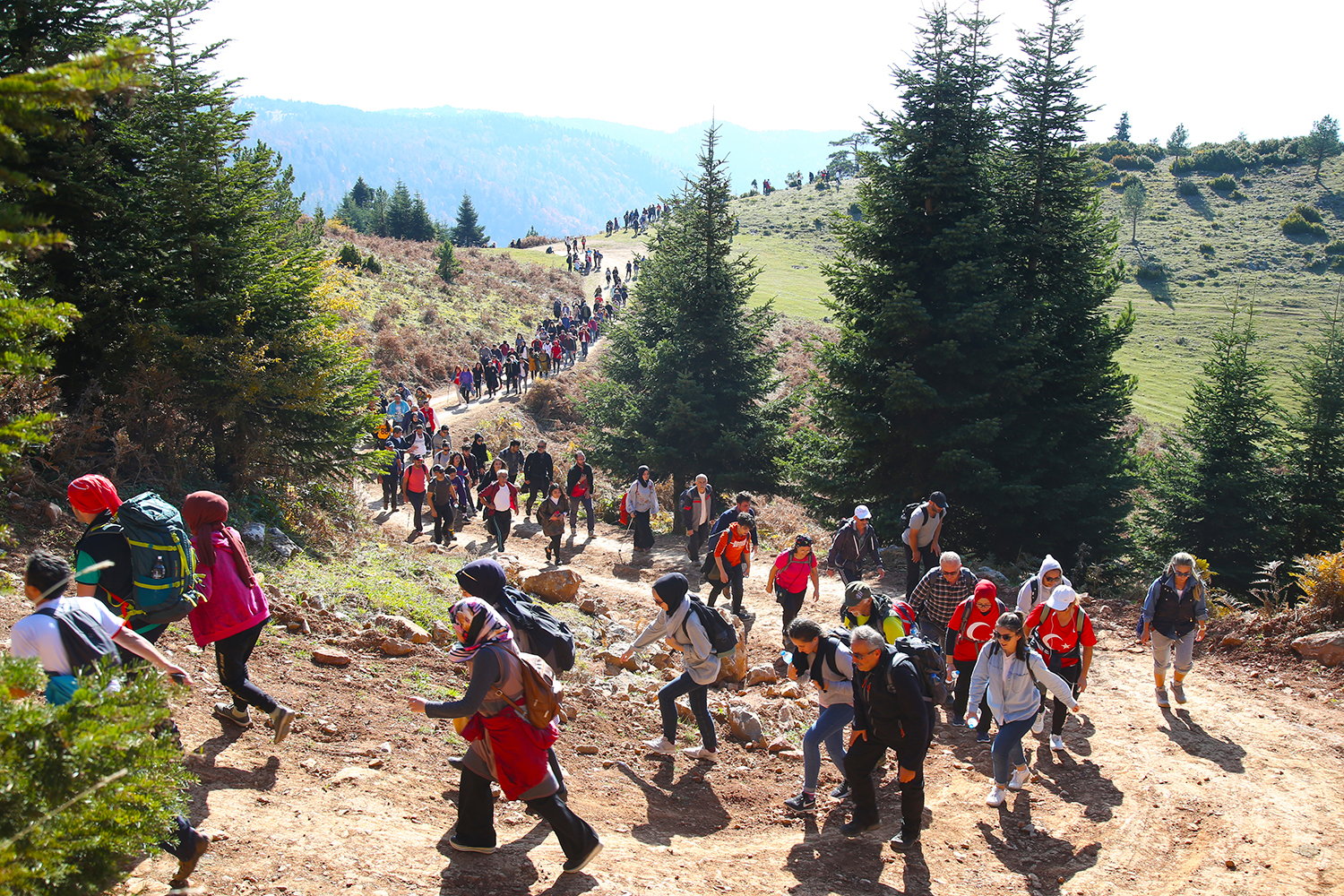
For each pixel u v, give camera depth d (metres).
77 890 2.78
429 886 4.31
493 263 62.25
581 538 17.56
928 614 8.68
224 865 4.06
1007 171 17.72
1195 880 5.68
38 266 8.91
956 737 8.16
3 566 6.95
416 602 9.32
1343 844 6.14
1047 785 7.06
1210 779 7.10
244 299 10.52
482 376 38.28
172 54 9.74
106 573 4.34
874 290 16.50
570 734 7.00
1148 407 45.03
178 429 10.34
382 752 5.71
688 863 5.27
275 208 15.77
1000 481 15.94
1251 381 20.75
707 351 21.89
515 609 5.20
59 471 8.86
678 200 22.56
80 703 2.76
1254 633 10.09
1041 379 15.91
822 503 17.98
